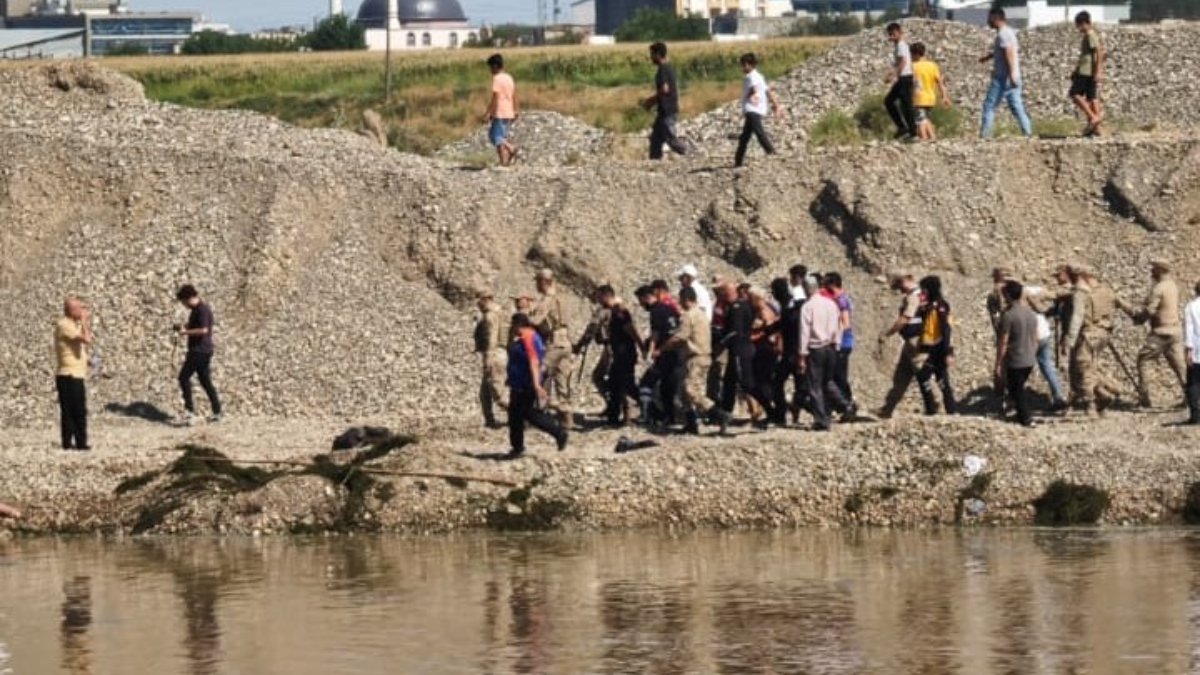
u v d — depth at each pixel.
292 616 41.31
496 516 49.38
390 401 57.97
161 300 62.22
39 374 60.12
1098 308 53.78
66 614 41.91
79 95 75.38
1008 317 52.31
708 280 61.88
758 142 74.38
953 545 46.38
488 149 86.44
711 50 161.75
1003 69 68.12
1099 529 47.81
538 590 42.97
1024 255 61.91
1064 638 38.19
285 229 63.59
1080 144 64.94
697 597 41.97
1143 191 63.28
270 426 56.44
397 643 39.03
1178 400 55.12
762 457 50.19
